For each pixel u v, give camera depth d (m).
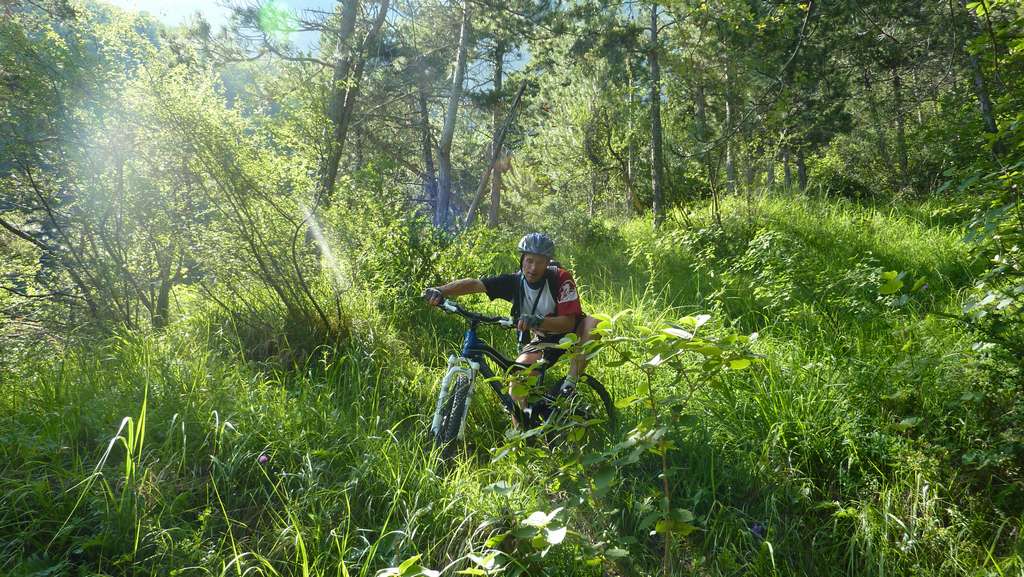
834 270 6.31
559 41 14.70
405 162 19.41
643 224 11.92
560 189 17.55
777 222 9.17
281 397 3.69
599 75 14.66
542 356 3.72
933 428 3.28
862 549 2.72
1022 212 3.17
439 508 2.89
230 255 4.85
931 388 3.52
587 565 2.60
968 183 3.37
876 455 3.28
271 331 4.75
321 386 3.96
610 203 17.77
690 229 9.02
